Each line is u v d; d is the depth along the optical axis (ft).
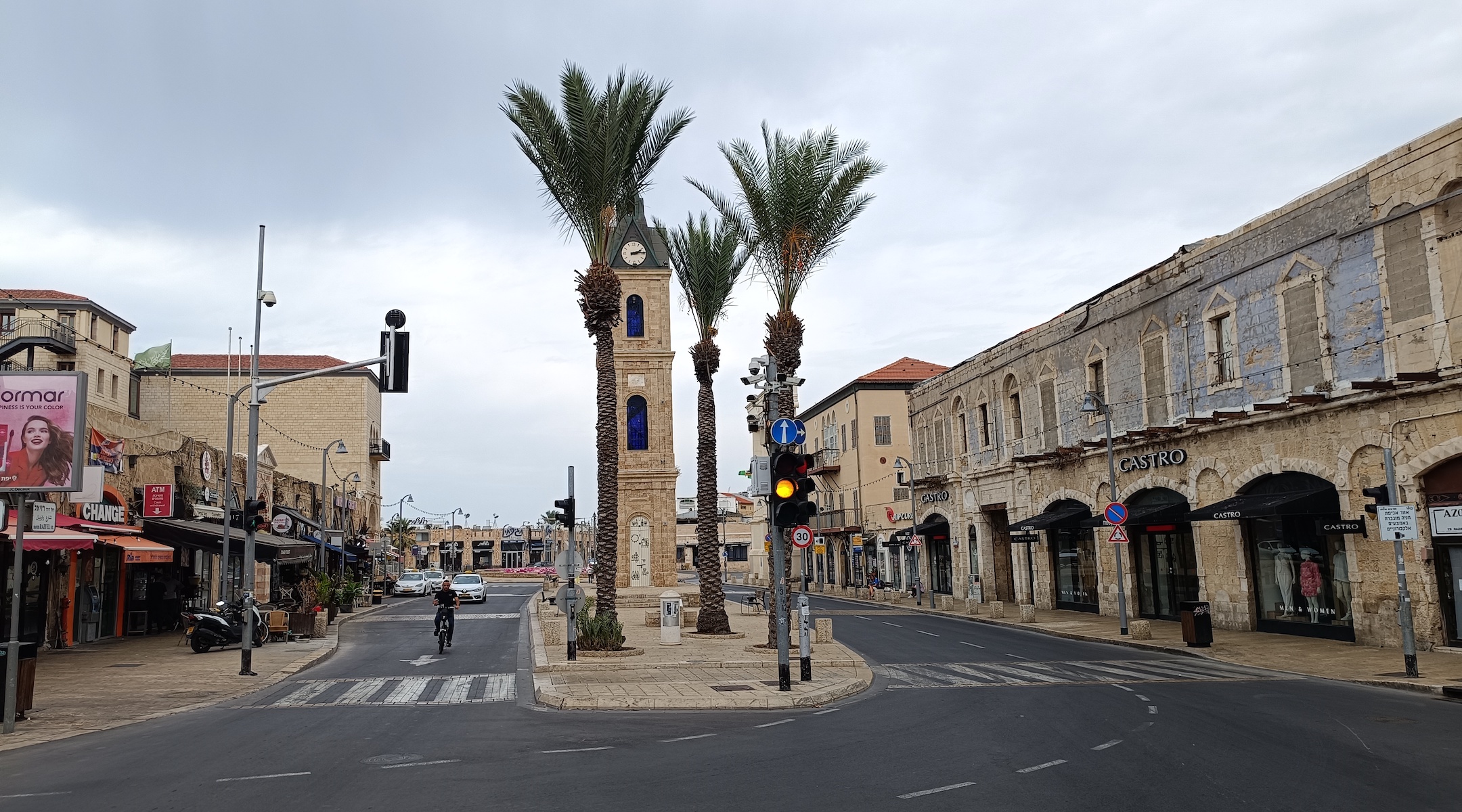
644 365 168.55
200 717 47.21
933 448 162.30
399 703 51.96
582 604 78.13
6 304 172.04
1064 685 56.39
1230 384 84.79
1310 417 74.74
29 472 44.42
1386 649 66.90
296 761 35.06
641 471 165.68
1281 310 78.38
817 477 226.17
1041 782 30.83
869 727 42.63
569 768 33.63
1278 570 81.05
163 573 101.40
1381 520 55.36
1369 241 69.41
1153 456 95.61
